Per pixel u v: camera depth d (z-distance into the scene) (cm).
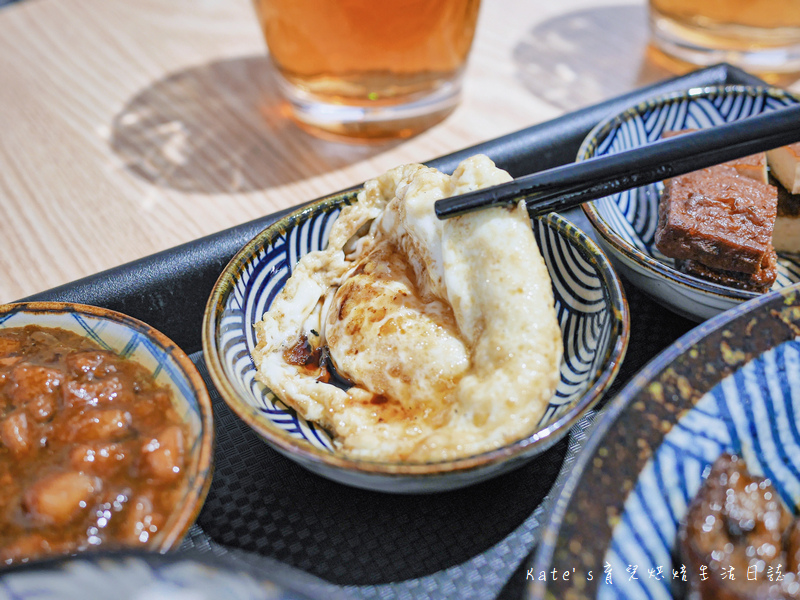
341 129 26
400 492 15
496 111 27
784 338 15
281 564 15
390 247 18
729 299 17
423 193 17
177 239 22
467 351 16
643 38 31
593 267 17
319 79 24
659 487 13
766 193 20
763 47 27
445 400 16
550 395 15
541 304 15
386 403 16
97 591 11
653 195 22
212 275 20
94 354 16
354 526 16
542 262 16
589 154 21
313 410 16
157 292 19
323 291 18
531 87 28
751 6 26
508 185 16
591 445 13
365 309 17
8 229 23
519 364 15
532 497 16
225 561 11
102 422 15
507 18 33
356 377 16
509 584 15
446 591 15
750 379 14
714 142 16
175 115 28
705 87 23
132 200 24
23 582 11
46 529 14
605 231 19
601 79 29
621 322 15
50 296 19
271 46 24
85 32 33
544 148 23
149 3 35
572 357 17
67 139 27
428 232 16
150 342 16
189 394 16
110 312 17
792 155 21
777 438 14
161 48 32
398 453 15
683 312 19
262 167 25
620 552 12
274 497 16
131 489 15
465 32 24
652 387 13
